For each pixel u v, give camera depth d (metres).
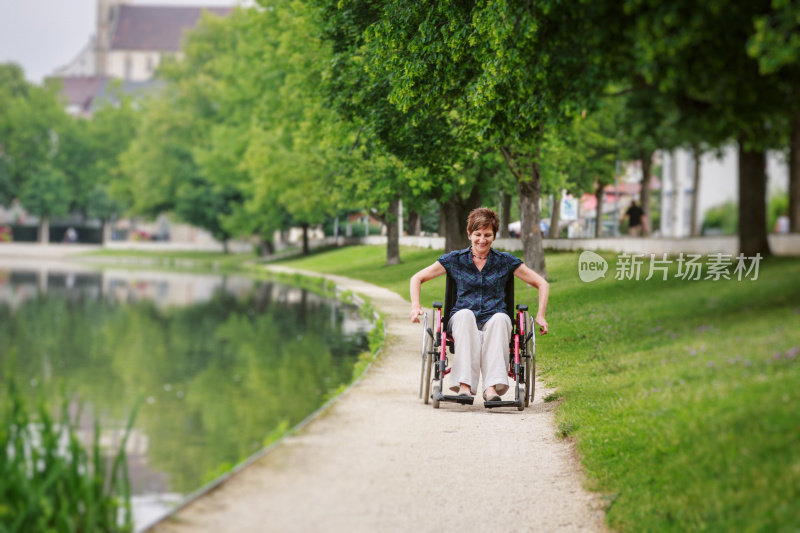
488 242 8.98
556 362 11.09
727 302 7.13
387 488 5.82
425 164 18.67
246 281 52.50
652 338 8.96
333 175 40.06
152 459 11.60
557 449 7.17
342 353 21.58
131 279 54.56
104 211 106.06
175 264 79.06
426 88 13.59
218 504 5.20
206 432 13.64
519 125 11.56
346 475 6.05
